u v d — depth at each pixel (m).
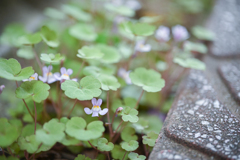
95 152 0.28
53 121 0.24
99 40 0.35
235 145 0.24
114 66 0.33
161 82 0.27
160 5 0.53
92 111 0.25
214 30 0.37
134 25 0.29
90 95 0.25
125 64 0.34
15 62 0.25
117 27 0.38
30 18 0.42
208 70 0.31
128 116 0.25
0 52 0.34
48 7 0.47
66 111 0.30
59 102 0.29
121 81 0.30
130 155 0.25
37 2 0.46
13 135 0.23
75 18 0.39
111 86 0.27
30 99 0.28
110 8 0.35
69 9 0.37
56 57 0.26
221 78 0.30
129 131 0.27
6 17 0.38
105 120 0.29
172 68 0.36
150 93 0.33
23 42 0.28
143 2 0.53
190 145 0.24
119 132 0.28
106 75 0.28
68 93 0.24
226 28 0.37
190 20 0.51
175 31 0.34
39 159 0.27
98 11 0.44
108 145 0.25
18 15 0.40
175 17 0.50
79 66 0.31
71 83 0.25
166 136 0.25
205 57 0.33
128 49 0.34
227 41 0.35
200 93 0.28
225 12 0.42
